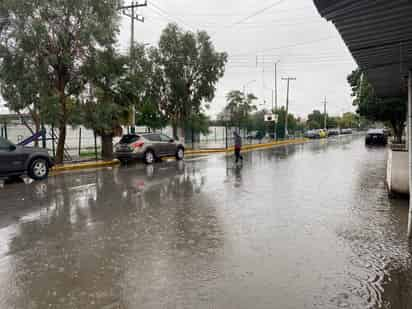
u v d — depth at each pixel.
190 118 26.55
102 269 4.21
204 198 8.48
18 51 13.50
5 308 3.34
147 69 21.89
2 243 5.20
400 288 3.68
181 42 23.39
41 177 11.77
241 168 14.97
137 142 16.75
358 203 7.78
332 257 4.55
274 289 3.68
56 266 4.32
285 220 6.40
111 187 10.15
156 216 6.73
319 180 11.33
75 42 14.48
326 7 4.13
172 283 3.83
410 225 5.31
